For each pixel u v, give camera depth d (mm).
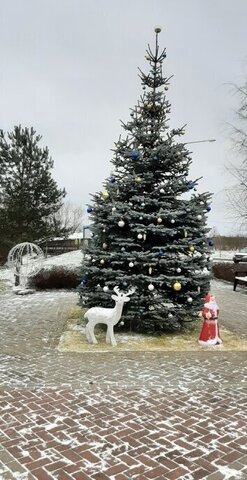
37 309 10195
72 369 5531
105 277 7645
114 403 4398
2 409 4215
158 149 7434
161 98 8023
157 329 7840
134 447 3486
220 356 6285
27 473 3096
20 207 18984
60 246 27000
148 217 7273
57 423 3912
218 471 3152
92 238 8234
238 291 14461
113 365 5734
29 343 6918
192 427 3863
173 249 7492
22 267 15734
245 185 17531
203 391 4789
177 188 7629
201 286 7797
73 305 10750
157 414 4137
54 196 20344
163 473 3119
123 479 3037
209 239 7750
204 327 7004
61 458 3305
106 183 7906
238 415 4141
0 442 3543
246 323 8938
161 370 5547
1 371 5422
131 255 7258
